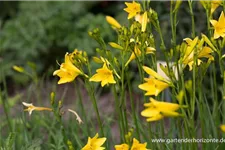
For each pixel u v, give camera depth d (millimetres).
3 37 8039
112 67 3057
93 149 3035
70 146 3055
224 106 3596
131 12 3289
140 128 3727
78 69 3104
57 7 8023
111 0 8789
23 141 4367
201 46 3020
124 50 3025
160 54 5695
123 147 2879
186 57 2922
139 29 3059
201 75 3094
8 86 7949
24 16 8109
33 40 7867
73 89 7133
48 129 4512
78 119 3398
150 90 2775
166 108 2547
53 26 7867
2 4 9289
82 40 7633
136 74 6793
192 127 2801
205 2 3188
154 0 6059
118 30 3219
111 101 6297
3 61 8008
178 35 5758
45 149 4348
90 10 8820
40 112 5137
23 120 4164
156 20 3059
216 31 3068
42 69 7953
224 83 3041
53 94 3236
